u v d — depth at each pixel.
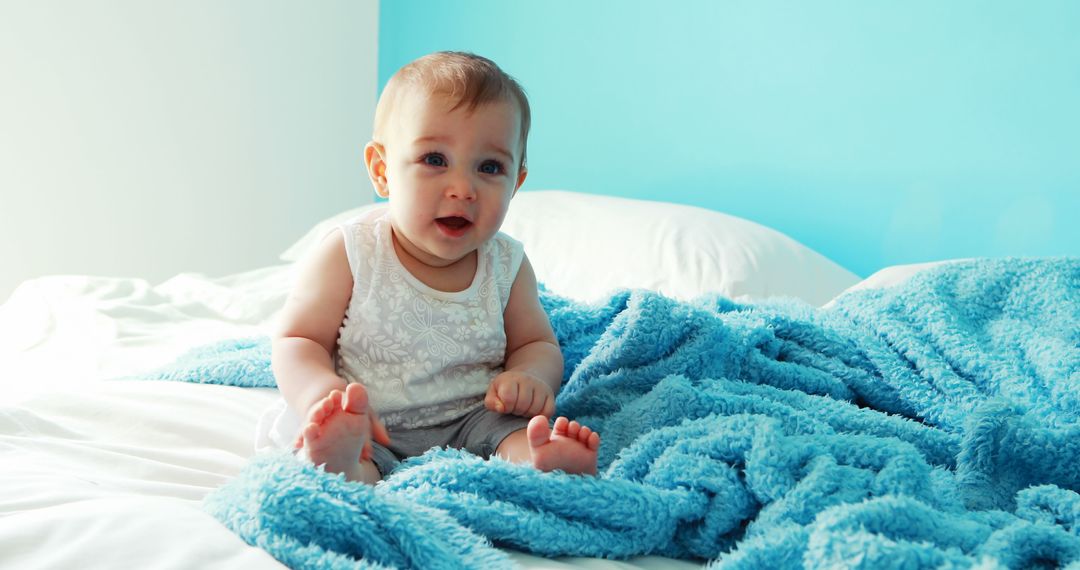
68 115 2.89
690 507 0.85
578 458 0.87
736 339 1.19
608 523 0.82
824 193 2.37
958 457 0.99
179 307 1.93
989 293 1.40
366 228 1.09
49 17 2.84
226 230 3.16
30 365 1.51
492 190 1.06
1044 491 0.88
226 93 3.11
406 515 0.73
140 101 2.99
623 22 2.71
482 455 1.03
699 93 2.57
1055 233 2.03
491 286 1.12
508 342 1.17
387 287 1.07
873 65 2.27
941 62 2.17
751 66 2.47
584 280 2.04
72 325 1.75
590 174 2.82
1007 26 2.07
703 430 0.93
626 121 2.73
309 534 0.71
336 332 1.07
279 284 2.19
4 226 2.84
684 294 1.92
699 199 2.60
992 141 2.11
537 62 2.91
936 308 1.32
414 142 1.04
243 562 0.64
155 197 3.04
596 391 1.15
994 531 0.78
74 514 0.66
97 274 2.98
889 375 1.22
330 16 3.26
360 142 3.38
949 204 2.18
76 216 2.93
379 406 1.05
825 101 2.35
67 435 1.01
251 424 1.09
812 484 0.81
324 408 0.82
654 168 2.68
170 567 0.61
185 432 1.04
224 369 1.25
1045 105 2.04
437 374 1.08
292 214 3.27
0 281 2.85
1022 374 1.19
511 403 1.00
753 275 1.95
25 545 0.61
